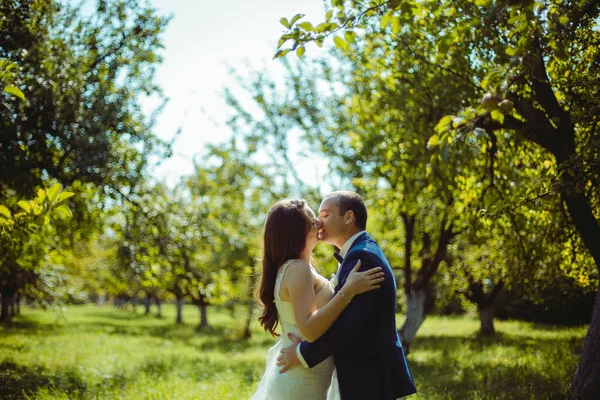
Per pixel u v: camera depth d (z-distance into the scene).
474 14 3.70
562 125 6.63
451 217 11.06
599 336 5.87
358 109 11.19
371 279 3.07
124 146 9.23
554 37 3.68
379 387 3.14
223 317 44.44
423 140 8.95
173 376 9.30
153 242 9.77
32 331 21.97
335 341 3.02
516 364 10.19
